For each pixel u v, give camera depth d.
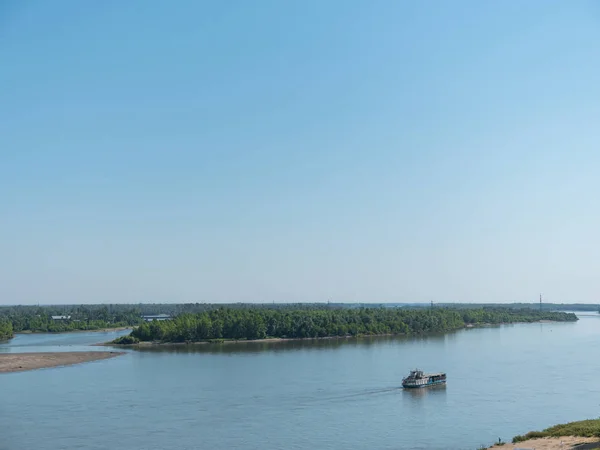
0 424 121.88
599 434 95.25
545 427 117.69
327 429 117.88
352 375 185.88
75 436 112.50
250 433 115.00
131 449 104.25
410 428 118.31
